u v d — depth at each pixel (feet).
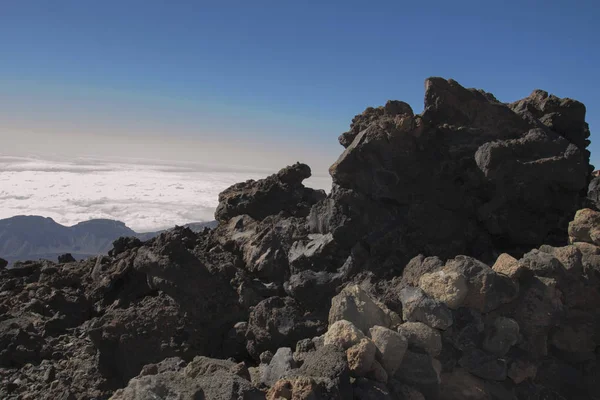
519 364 30.32
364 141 39.78
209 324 39.09
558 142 39.37
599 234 34.19
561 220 39.58
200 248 47.93
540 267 33.22
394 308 32.73
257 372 29.27
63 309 43.52
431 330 28.96
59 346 38.60
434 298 30.83
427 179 40.11
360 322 29.25
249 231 49.65
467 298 30.91
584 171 38.37
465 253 39.96
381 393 24.21
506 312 31.55
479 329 30.19
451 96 41.24
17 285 48.37
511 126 41.24
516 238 38.96
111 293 44.73
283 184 57.41
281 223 46.91
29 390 33.78
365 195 40.65
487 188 39.14
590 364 33.50
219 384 22.66
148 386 22.18
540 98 44.65
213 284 40.47
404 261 39.11
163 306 39.24
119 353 35.81
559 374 32.73
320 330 35.68
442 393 29.19
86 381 34.83
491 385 29.94
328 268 41.22
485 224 39.78
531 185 37.91
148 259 40.81
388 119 40.78
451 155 40.45
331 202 42.60
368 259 39.83
